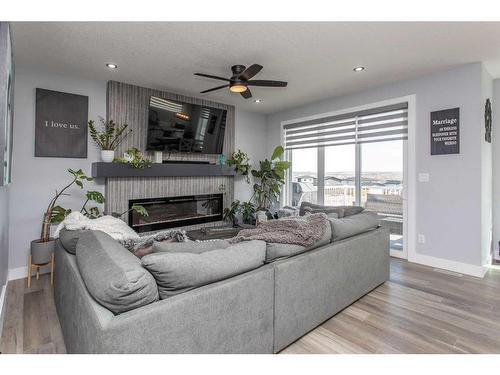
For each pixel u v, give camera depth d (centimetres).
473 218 319
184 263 129
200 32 251
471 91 321
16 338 195
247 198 567
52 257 295
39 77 330
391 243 400
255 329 157
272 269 168
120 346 107
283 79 371
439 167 345
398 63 320
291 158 544
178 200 452
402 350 180
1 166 148
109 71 343
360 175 431
